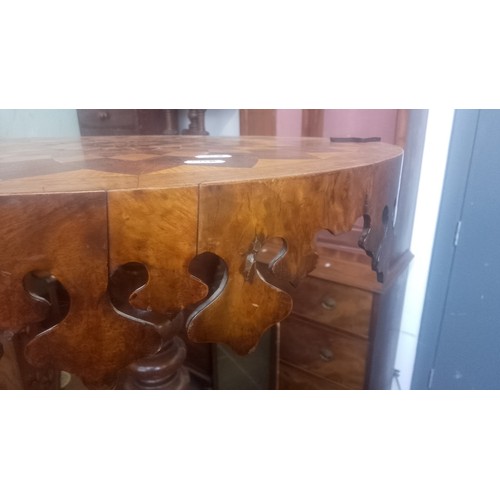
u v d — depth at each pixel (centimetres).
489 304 100
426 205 110
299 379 117
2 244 33
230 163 51
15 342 80
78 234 34
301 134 120
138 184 36
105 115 148
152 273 37
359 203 50
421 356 118
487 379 104
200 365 133
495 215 94
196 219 37
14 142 95
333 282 101
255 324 44
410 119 96
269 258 103
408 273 117
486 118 90
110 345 38
